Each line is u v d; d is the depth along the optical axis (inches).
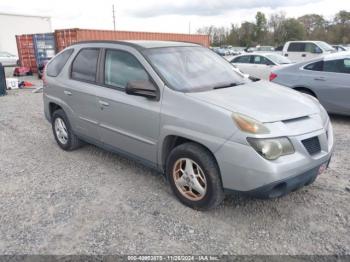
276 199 142.6
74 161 195.3
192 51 171.0
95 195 151.6
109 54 169.5
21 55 800.3
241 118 116.2
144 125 145.9
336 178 162.9
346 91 257.3
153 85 143.1
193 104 128.4
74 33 646.5
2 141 240.4
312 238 116.5
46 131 264.4
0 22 1369.3
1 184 166.6
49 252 112.6
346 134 237.9
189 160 131.3
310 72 278.5
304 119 125.2
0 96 455.2
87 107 178.9
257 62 487.5
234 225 125.1
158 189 155.9
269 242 114.9
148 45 160.1
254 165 111.5
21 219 133.0
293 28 2790.4
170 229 123.5
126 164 188.1
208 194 126.5
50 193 154.8
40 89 502.6
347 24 2620.6
